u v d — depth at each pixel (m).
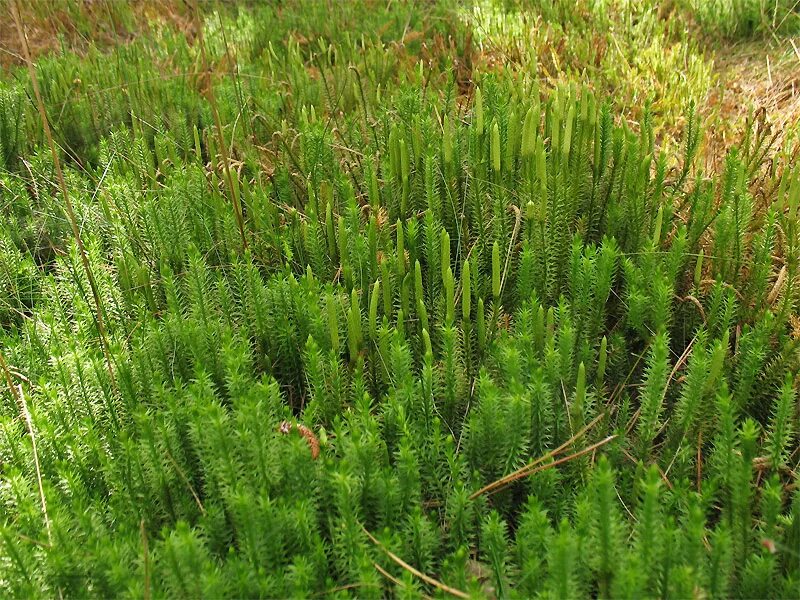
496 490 0.26
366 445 0.24
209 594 0.21
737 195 0.34
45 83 0.60
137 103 0.56
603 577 0.22
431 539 0.24
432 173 0.38
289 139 0.50
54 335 0.32
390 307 0.33
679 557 0.22
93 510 0.25
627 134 0.39
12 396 0.30
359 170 0.44
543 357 0.30
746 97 0.58
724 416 0.25
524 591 0.22
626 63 0.61
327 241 0.39
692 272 0.35
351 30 0.75
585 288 0.32
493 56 0.63
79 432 0.27
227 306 0.34
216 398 0.29
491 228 0.37
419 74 0.52
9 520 0.26
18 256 0.40
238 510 0.22
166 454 0.26
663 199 0.39
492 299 0.35
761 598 0.22
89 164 0.50
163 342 0.31
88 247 0.37
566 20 0.71
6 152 0.51
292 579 0.22
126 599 0.21
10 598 0.22
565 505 0.25
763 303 0.34
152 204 0.39
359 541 0.23
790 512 0.25
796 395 0.29
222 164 0.47
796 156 0.43
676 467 0.28
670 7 0.73
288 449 0.25
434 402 0.30
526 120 0.36
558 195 0.36
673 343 0.35
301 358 0.32
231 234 0.39
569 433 0.28
